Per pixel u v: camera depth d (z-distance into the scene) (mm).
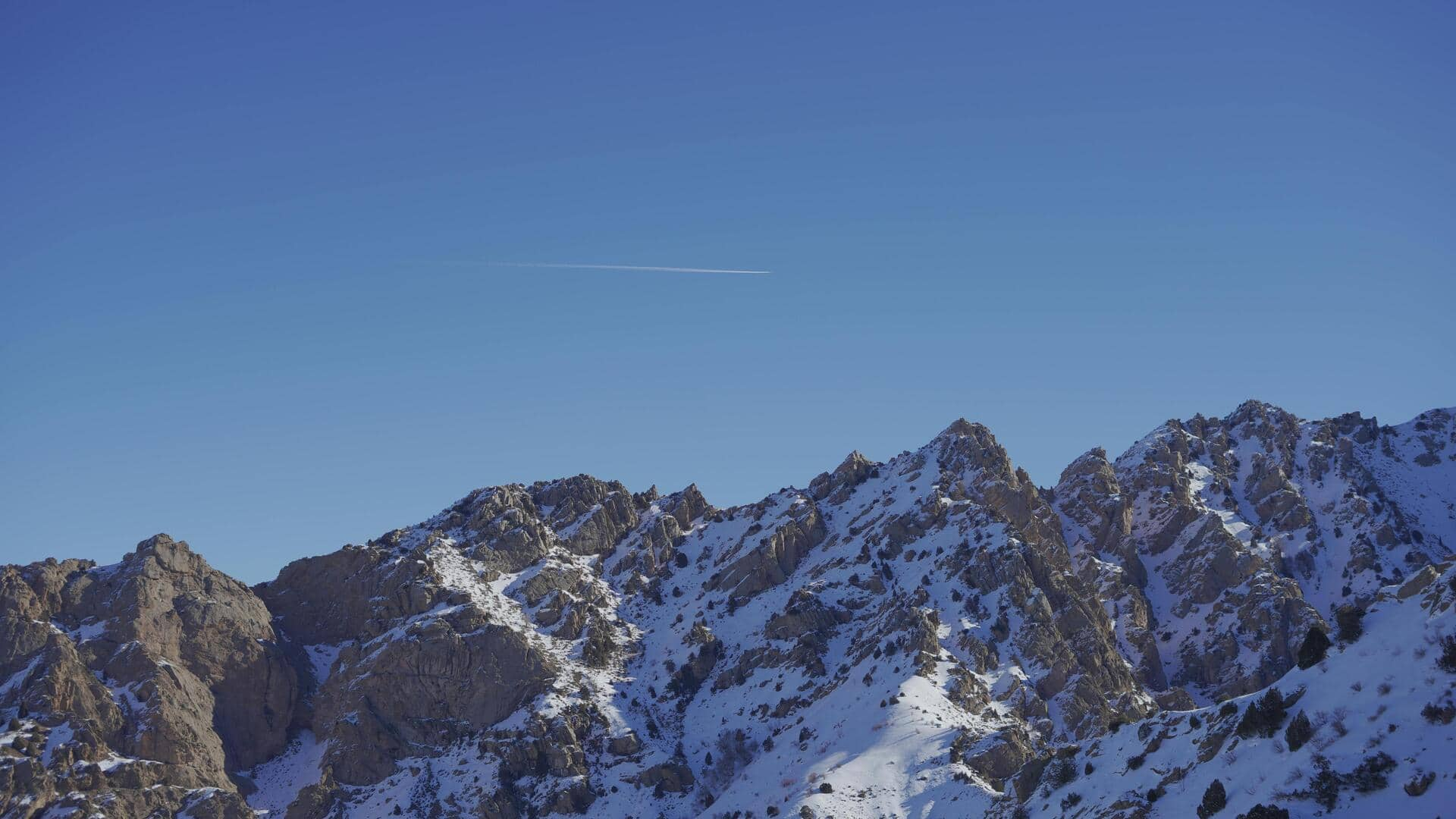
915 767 197000
